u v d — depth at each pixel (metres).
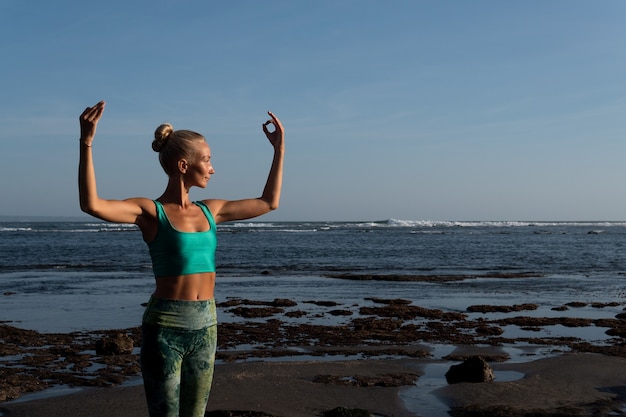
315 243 58.62
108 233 81.19
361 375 8.89
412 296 19.50
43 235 73.75
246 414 6.94
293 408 7.34
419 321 14.58
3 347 11.05
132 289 20.72
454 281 24.36
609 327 13.83
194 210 3.69
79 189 3.20
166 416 3.55
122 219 3.41
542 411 7.15
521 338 12.35
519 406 7.36
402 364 9.68
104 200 3.33
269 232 92.81
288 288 21.69
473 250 48.06
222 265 32.66
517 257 40.12
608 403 7.52
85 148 3.19
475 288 21.94
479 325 13.93
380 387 8.30
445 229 117.88
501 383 8.37
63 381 8.73
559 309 16.67
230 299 18.53
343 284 23.14
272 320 14.48
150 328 3.54
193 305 3.56
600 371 9.07
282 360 10.18
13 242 56.22
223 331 12.92
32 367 9.59
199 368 3.64
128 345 10.77
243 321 14.40
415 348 11.22
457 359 10.12
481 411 7.17
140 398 7.67
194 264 3.56
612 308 17.06
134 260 35.31
